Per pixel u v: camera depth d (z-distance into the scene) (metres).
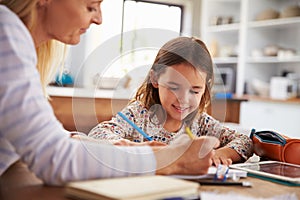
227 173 1.08
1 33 0.86
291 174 1.12
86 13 0.97
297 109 4.87
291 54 5.31
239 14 6.27
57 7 0.96
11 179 0.93
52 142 0.85
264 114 5.25
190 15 6.09
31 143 0.84
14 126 0.83
